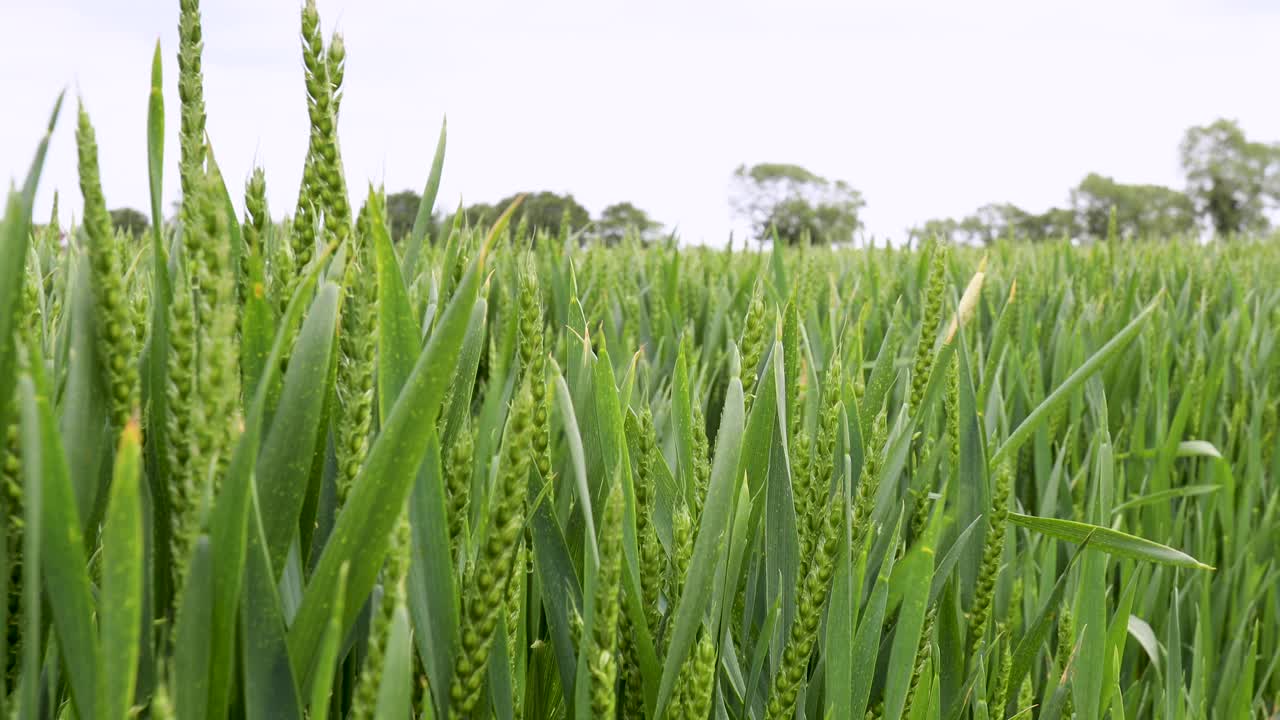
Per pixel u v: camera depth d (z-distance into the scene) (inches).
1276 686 79.8
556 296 97.0
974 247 248.4
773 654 33.4
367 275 23.2
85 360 21.5
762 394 33.2
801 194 1782.7
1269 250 251.0
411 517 24.0
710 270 146.3
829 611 31.0
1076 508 72.8
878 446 34.4
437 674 24.1
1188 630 81.0
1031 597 61.1
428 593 24.0
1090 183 2112.5
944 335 50.6
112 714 16.8
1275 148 2253.9
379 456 20.3
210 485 18.5
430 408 20.2
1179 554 40.8
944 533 45.6
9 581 20.4
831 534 29.7
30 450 16.4
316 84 26.4
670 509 33.7
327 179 26.9
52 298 39.6
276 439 21.7
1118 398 98.3
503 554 22.6
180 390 20.2
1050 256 193.6
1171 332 109.9
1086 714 46.6
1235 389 105.3
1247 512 83.7
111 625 16.6
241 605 20.1
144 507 22.7
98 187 20.4
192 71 24.0
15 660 21.3
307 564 25.0
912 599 32.2
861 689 33.0
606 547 23.1
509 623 27.0
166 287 23.6
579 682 24.5
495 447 30.2
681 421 36.7
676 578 30.0
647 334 99.6
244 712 21.1
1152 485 81.0
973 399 45.1
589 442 34.9
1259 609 87.6
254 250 23.3
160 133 24.0
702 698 26.3
